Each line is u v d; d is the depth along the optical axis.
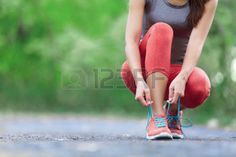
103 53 45.91
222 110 26.45
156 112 6.98
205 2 7.24
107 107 47.28
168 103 7.43
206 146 5.34
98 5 50.22
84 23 50.44
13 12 48.16
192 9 7.25
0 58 49.62
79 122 24.12
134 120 28.75
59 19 49.81
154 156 4.59
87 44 46.78
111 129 15.99
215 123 22.31
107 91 47.00
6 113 40.62
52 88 48.78
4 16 48.25
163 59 7.00
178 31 7.30
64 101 48.34
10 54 49.69
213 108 26.97
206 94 7.23
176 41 7.34
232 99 26.77
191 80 7.14
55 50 48.69
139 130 15.36
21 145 5.20
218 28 25.62
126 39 7.29
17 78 49.78
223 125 19.67
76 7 49.94
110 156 4.53
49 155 4.57
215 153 4.82
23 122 22.28
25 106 48.56
